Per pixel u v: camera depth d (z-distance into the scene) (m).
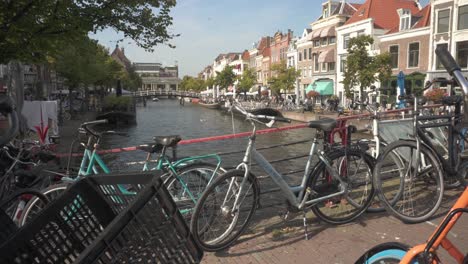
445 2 27.27
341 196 3.77
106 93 63.50
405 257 1.88
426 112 6.11
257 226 3.87
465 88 2.33
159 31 8.55
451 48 27.16
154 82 155.88
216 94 78.25
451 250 1.90
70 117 30.03
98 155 3.67
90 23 7.32
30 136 7.13
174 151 3.68
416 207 3.92
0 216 2.01
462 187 4.39
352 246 3.32
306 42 49.81
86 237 1.73
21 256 1.54
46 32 6.80
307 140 4.35
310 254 3.22
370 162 3.92
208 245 3.22
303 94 51.00
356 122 16.53
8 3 6.24
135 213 1.39
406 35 30.98
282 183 3.49
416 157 3.71
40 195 2.70
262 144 18.02
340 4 44.41
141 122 37.12
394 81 31.83
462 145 4.19
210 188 3.18
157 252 1.48
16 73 9.45
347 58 28.30
